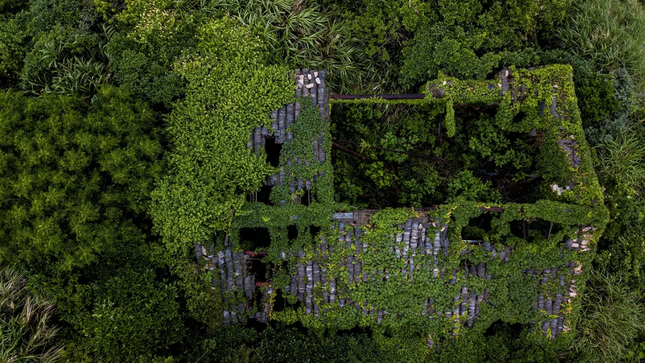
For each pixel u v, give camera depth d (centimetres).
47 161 650
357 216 708
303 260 733
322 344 780
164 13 796
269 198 742
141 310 703
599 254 875
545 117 790
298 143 732
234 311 771
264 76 750
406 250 735
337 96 801
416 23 862
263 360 759
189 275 736
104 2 806
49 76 811
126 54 753
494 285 763
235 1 865
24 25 843
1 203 633
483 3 892
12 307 654
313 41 895
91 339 677
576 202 734
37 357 643
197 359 747
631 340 845
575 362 816
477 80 818
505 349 789
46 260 680
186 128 739
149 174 708
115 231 695
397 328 797
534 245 727
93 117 691
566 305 767
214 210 686
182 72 757
